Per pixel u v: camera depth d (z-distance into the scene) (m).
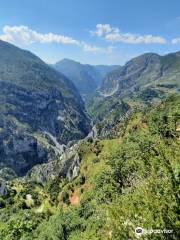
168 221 22.89
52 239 137.75
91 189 189.62
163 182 24.80
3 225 174.38
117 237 25.00
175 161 25.69
